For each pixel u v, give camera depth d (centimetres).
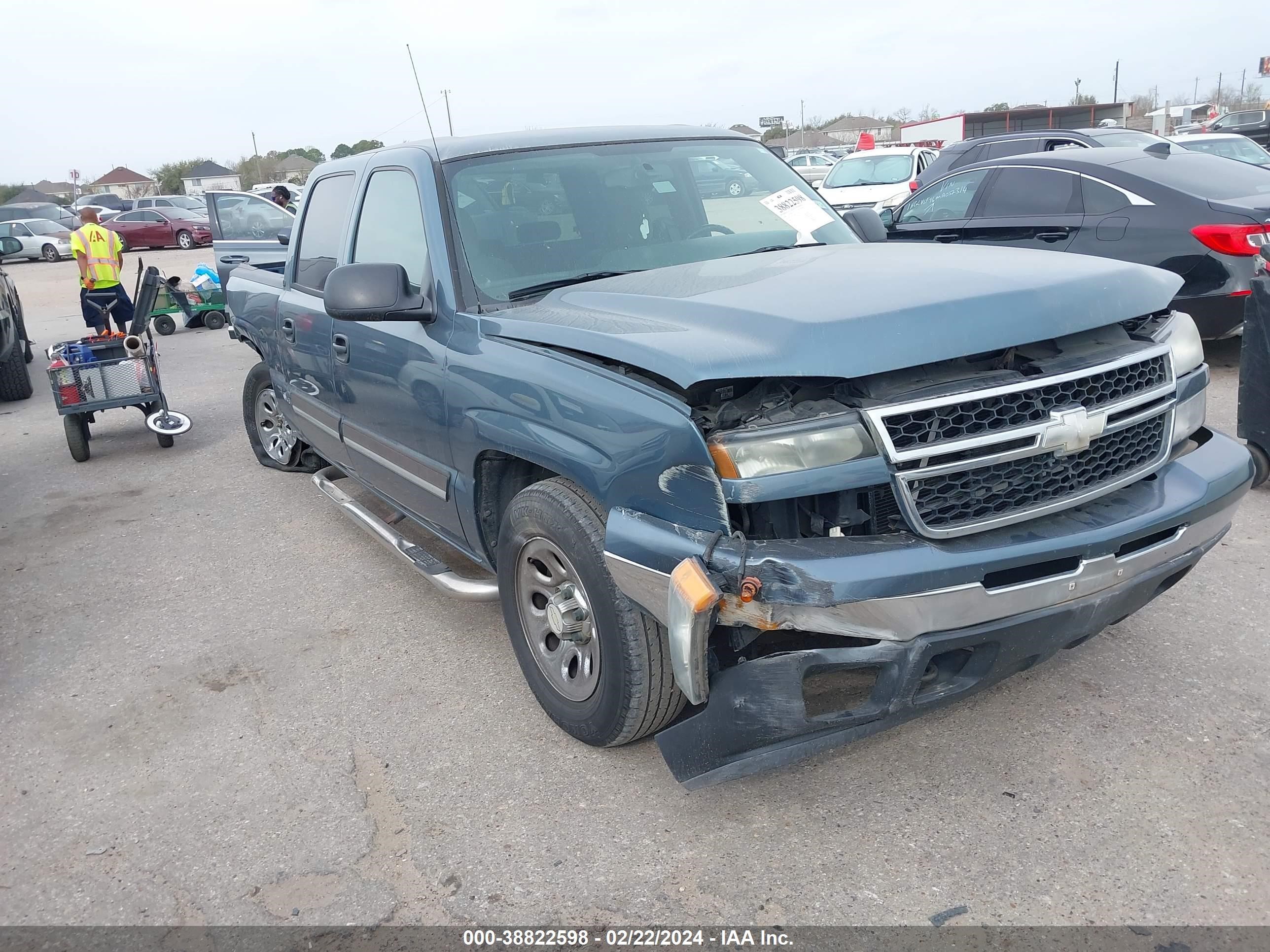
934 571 229
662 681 277
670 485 245
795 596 226
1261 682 322
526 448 296
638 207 374
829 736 245
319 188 493
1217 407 627
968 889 243
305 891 262
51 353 738
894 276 276
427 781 306
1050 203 746
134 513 602
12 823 302
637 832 274
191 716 357
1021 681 333
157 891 267
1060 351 262
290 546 527
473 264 345
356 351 407
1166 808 266
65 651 419
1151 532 255
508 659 384
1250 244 629
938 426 236
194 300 1418
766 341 238
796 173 431
